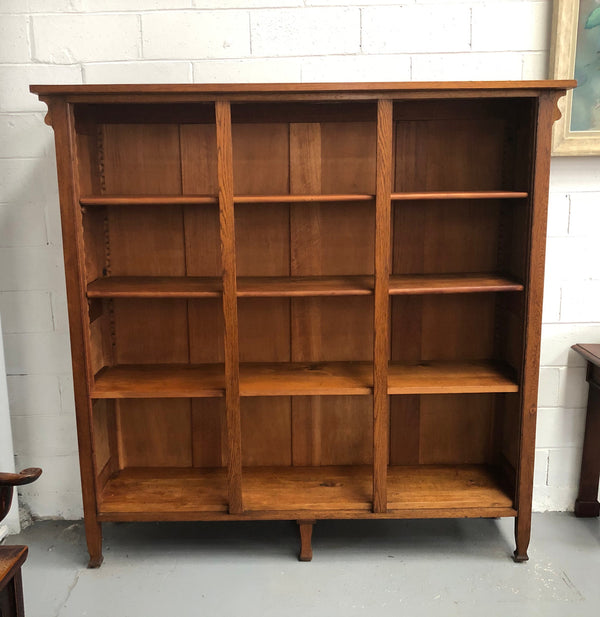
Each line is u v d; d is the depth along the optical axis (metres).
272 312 2.35
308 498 2.20
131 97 1.87
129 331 2.36
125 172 2.24
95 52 2.23
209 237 2.29
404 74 2.25
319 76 2.25
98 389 2.09
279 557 2.24
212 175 2.24
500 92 1.88
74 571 2.17
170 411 2.42
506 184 2.25
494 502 2.18
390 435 2.46
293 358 2.38
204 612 1.94
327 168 2.24
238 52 2.23
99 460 2.24
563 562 2.19
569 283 2.39
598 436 2.42
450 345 2.39
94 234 2.19
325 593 2.03
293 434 2.44
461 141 2.23
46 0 2.19
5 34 2.21
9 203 2.32
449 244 2.31
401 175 2.26
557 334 2.43
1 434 2.33
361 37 2.22
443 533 2.39
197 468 2.45
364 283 2.15
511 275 2.22
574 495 2.54
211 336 2.37
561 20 2.16
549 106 1.90
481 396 2.43
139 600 2.00
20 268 2.36
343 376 2.21
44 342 2.42
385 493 2.13
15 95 2.25
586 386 2.45
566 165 2.30
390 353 2.39
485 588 2.05
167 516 2.14
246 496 2.21
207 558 2.24
